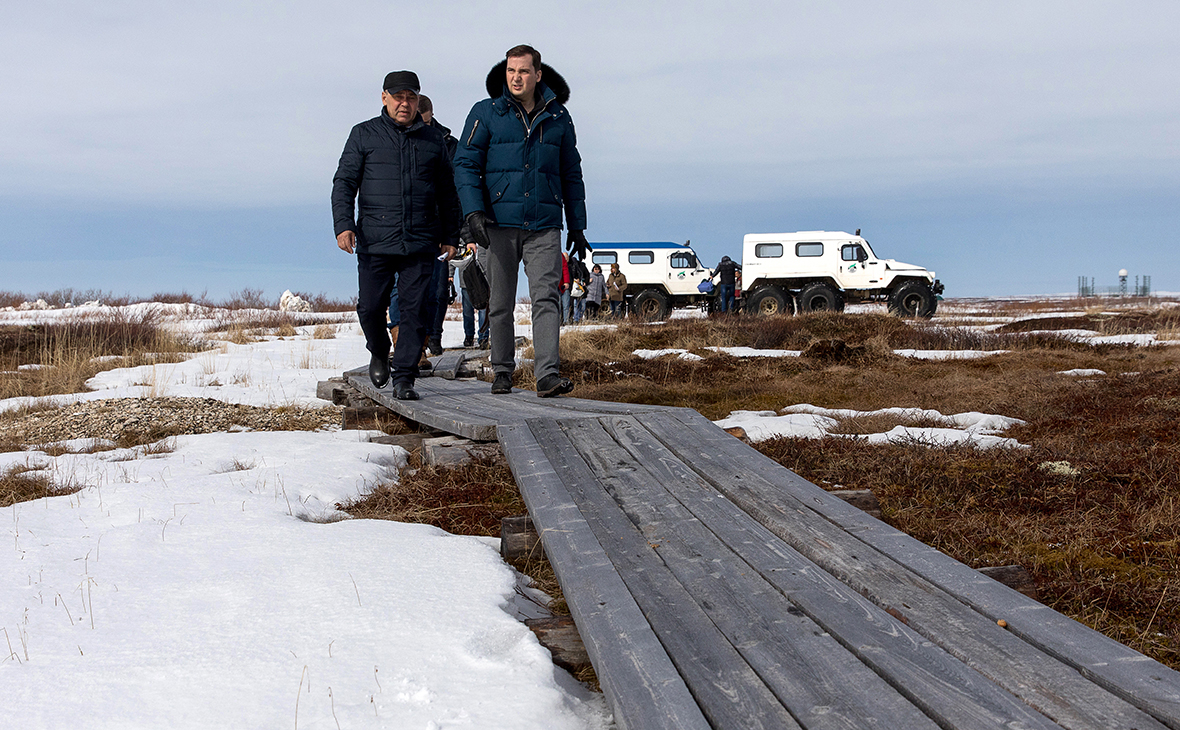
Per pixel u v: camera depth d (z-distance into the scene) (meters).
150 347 12.56
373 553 3.02
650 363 9.77
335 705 1.92
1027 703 1.57
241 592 2.63
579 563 2.45
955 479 4.25
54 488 4.23
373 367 6.03
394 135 5.38
